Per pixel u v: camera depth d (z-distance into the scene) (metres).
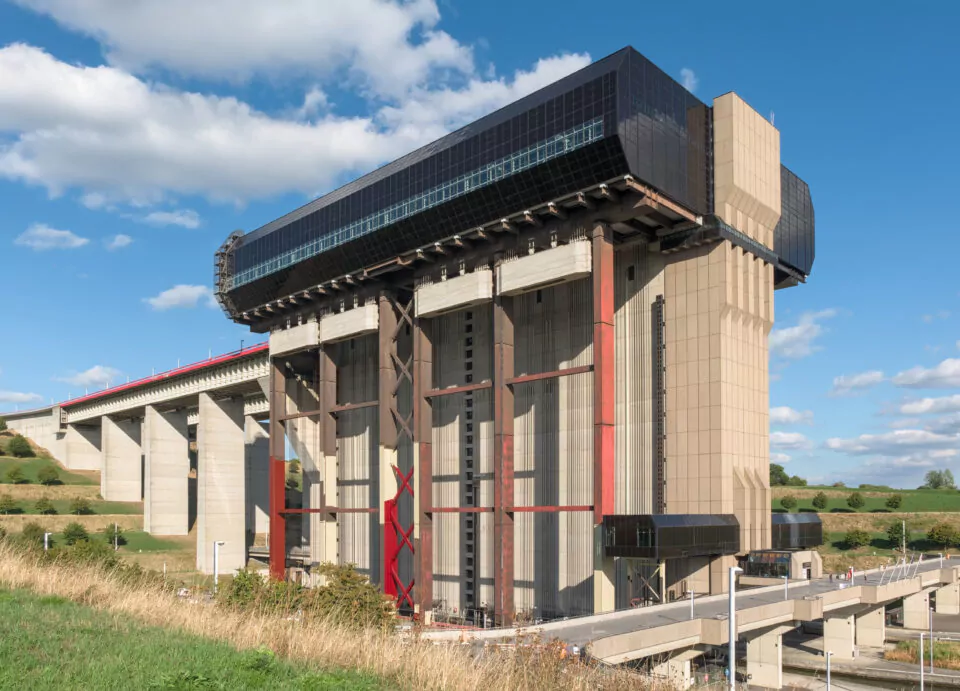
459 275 81.94
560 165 67.25
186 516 145.88
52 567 24.69
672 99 68.88
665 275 72.88
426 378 83.31
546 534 75.69
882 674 61.91
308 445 110.75
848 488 176.25
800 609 54.25
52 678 12.95
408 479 86.44
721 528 65.88
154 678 13.05
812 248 87.25
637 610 50.53
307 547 111.38
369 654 16.33
